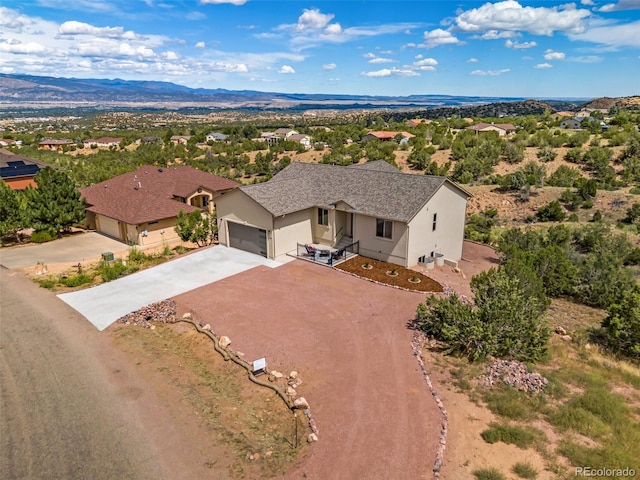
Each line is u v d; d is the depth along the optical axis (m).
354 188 27.12
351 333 16.89
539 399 12.72
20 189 46.84
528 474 9.83
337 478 9.99
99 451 11.19
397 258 24.20
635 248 32.94
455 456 10.52
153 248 31.64
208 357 15.63
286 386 13.61
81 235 35.75
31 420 12.45
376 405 12.53
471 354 15.19
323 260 25.03
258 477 10.16
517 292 16.33
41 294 22.20
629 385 14.14
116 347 16.64
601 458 10.31
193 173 44.31
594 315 21.39
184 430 11.90
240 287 21.75
